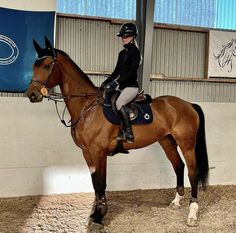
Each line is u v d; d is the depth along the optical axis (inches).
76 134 108.9
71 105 108.9
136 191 154.4
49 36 145.6
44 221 113.6
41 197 140.6
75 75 108.3
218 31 169.8
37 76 102.1
